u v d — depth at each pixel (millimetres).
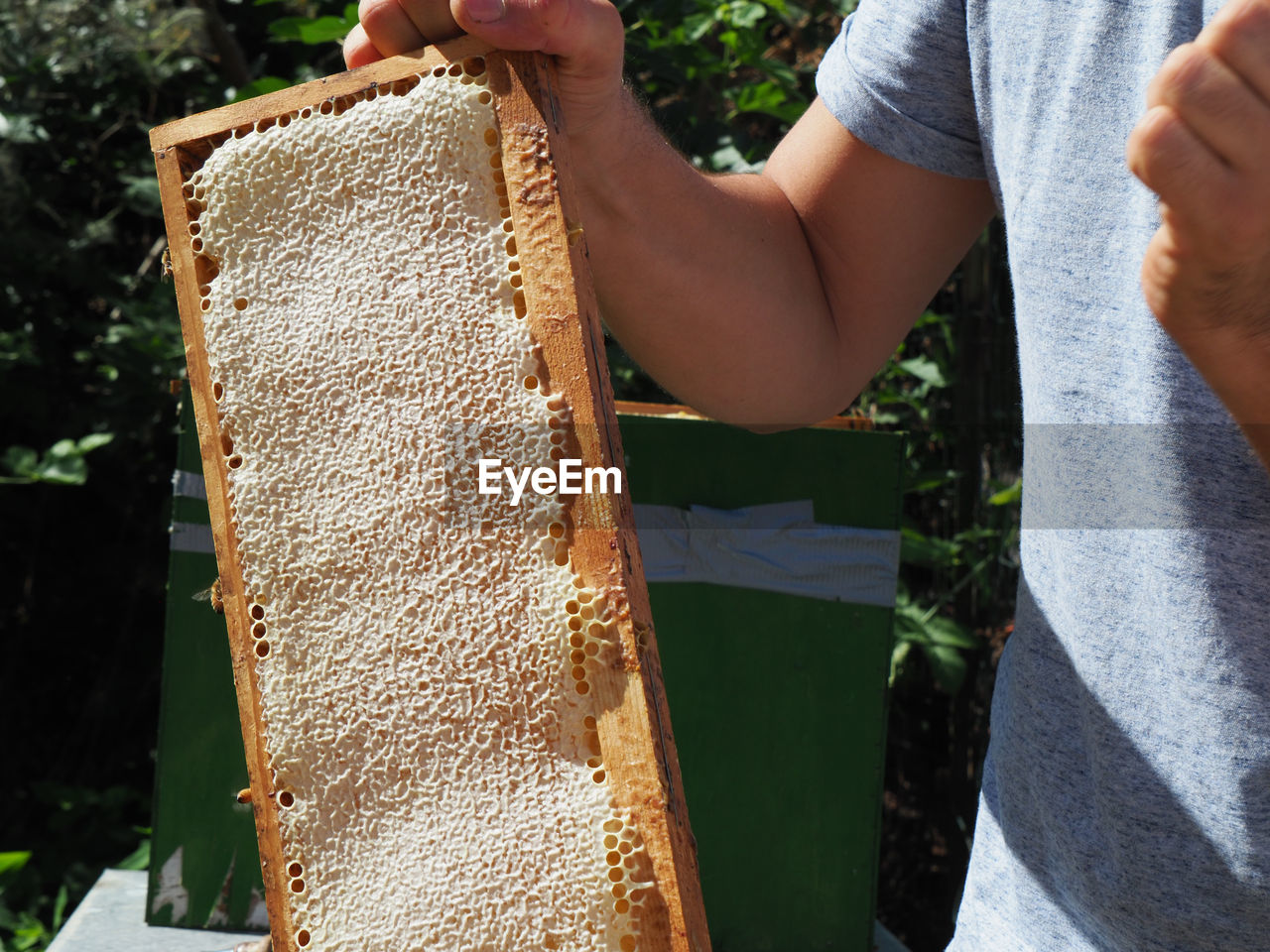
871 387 1764
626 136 692
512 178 621
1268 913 617
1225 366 508
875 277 775
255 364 652
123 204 2137
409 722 626
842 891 1050
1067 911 674
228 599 653
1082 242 638
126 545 2260
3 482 1820
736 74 1806
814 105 799
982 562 1635
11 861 1474
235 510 653
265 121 658
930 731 1849
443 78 630
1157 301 507
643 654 608
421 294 633
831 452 1040
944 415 1724
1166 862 629
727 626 1049
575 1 625
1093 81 631
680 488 1051
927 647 1576
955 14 705
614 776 599
